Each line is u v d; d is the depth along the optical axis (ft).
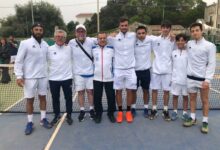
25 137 18.06
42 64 18.75
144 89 21.18
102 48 19.79
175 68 19.90
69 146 16.58
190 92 19.27
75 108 24.54
